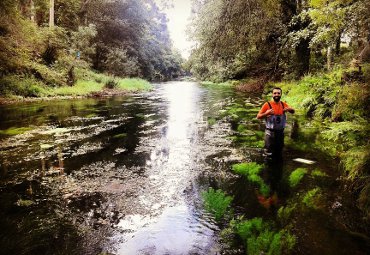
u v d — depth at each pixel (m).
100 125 9.27
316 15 8.80
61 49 22.31
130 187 4.53
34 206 3.94
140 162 5.74
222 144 7.03
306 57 16.27
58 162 5.74
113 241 3.13
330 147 6.50
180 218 3.59
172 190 4.41
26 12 24.81
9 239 3.19
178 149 6.63
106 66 30.83
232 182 4.70
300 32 12.38
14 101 14.81
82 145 6.95
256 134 7.99
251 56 21.16
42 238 3.20
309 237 3.14
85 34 26.67
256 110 12.27
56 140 7.38
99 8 33.31
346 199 4.01
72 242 3.12
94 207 3.89
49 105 13.92
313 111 10.12
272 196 4.17
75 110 12.39
